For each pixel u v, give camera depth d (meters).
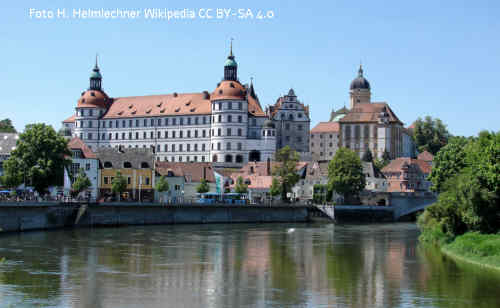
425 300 66.06
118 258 91.69
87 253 95.69
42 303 62.59
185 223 163.50
